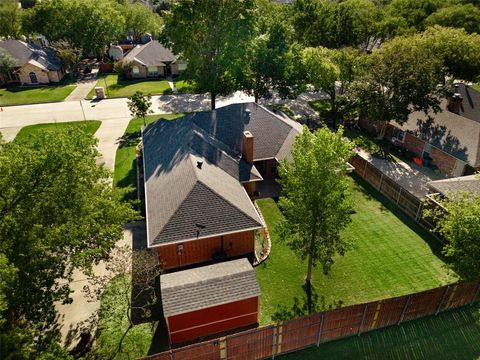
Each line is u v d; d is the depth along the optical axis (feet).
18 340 43.62
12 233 50.01
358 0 256.11
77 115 155.63
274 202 96.89
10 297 46.62
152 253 69.00
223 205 73.20
